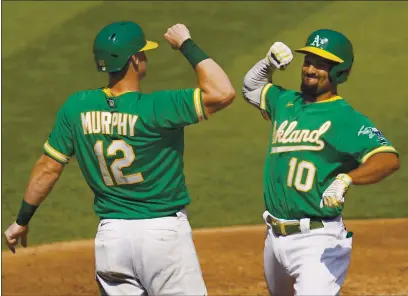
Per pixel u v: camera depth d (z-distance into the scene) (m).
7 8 69.38
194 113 17.72
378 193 41.72
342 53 18.86
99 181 18.45
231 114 51.91
